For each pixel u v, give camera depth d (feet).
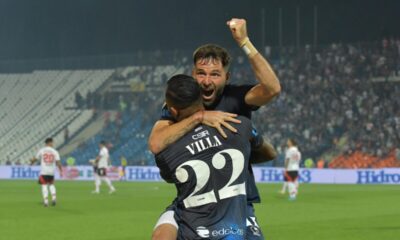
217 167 18.48
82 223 58.70
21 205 78.69
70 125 190.39
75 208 74.59
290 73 186.19
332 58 185.78
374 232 51.55
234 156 18.60
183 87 18.56
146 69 201.26
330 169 140.77
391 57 178.60
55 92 205.67
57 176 158.20
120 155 174.19
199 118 18.65
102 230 53.36
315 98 175.32
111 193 102.22
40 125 194.59
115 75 202.80
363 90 173.68
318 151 159.43
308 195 95.81
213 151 18.52
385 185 128.67
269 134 167.63
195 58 19.39
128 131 180.55
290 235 49.83
